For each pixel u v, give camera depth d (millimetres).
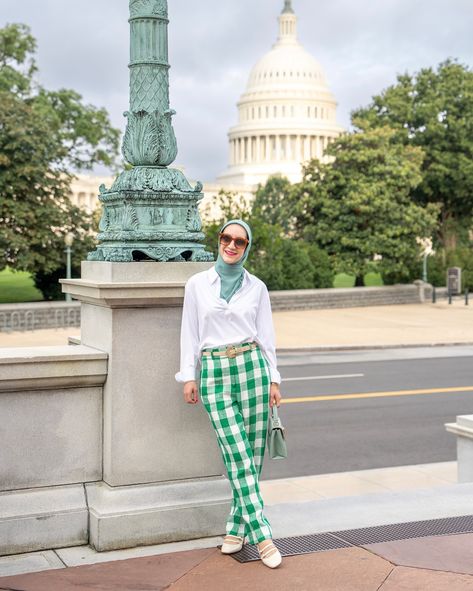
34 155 37250
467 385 16484
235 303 4656
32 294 45312
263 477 9359
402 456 10383
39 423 5051
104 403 5188
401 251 44125
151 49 5262
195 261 5281
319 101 126250
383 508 5828
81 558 4879
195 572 4625
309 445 10984
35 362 4914
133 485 5141
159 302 5082
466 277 48812
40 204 37375
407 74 62188
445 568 4664
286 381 17141
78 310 30734
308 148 123562
